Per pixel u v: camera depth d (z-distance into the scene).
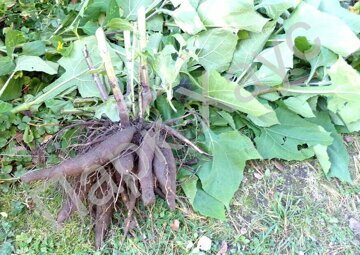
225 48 0.84
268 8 0.88
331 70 0.82
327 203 0.85
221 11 0.82
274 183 0.86
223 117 0.87
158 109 0.83
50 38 0.85
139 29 0.74
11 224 0.77
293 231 0.80
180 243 0.77
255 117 0.86
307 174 0.88
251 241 0.78
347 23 0.91
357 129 0.90
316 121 0.91
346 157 0.88
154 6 0.88
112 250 0.76
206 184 0.81
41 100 0.81
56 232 0.77
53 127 0.83
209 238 0.78
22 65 0.81
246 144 0.83
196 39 0.84
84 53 0.78
